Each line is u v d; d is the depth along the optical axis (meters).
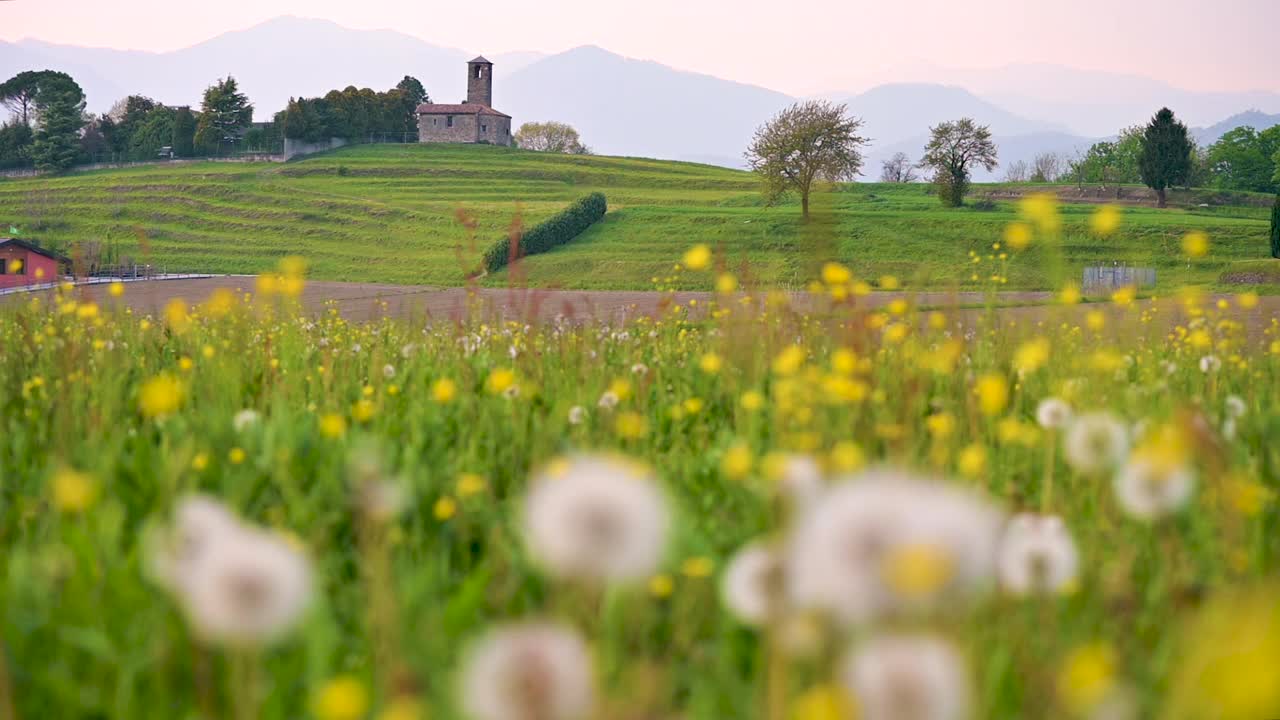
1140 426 5.98
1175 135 181.00
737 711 3.23
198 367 9.59
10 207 187.00
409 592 3.76
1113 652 3.52
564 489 2.33
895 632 2.11
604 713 2.28
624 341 12.90
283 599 2.31
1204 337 10.72
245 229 171.62
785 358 6.54
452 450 6.21
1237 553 4.24
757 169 144.88
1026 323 11.09
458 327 12.39
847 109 144.12
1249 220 147.75
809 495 3.60
